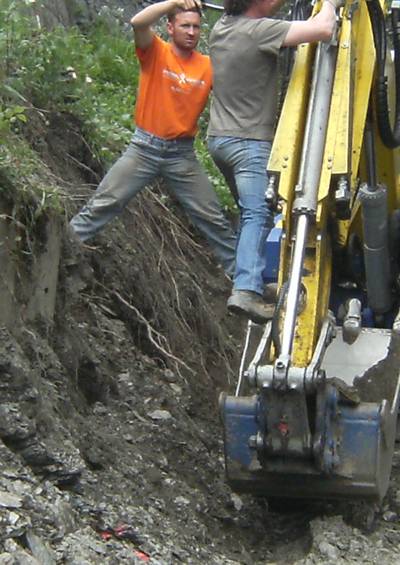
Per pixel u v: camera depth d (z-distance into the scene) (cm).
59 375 920
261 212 900
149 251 1216
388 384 873
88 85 1244
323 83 859
